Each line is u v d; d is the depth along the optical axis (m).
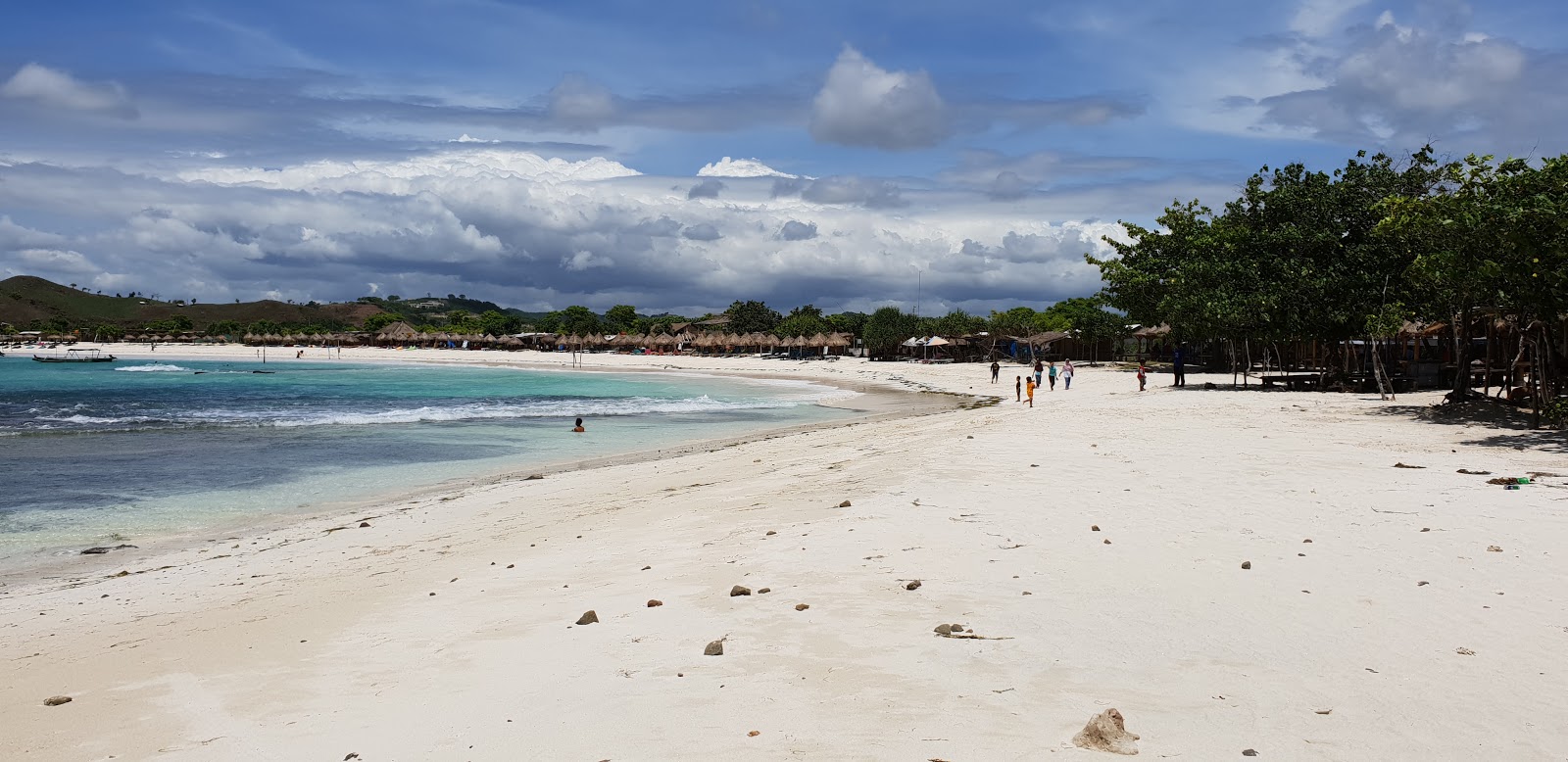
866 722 5.25
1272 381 40.16
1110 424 24.08
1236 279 37.66
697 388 64.56
